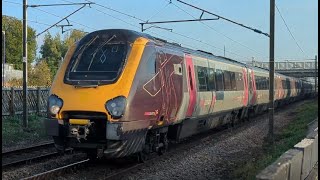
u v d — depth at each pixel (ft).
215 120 59.67
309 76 249.14
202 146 49.70
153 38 40.24
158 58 38.22
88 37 37.52
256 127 73.51
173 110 41.19
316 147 32.24
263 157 38.91
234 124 73.05
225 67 63.72
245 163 37.55
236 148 49.19
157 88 37.27
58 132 33.86
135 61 34.88
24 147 49.14
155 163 38.52
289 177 20.89
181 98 43.14
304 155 25.76
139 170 35.50
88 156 38.40
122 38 36.35
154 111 36.70
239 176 32.91
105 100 32.68
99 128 33.65
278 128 72.18
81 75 34.63
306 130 59.88
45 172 32.48
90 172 34.76
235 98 68.39
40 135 59.98
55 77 35.60
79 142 34.09
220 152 45.80
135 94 33.76
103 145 33.63
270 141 54.34
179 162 39.42
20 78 170.40
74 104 33.19
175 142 51.11
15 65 239.91
